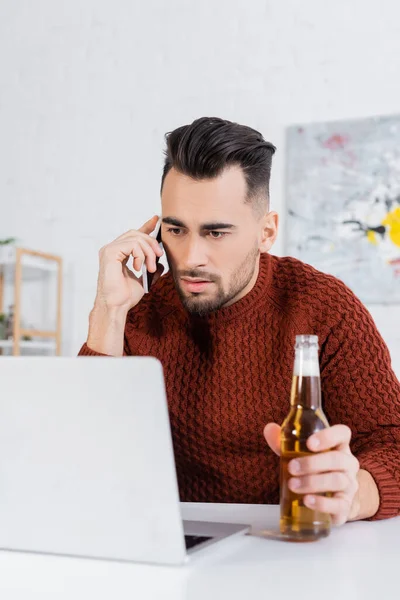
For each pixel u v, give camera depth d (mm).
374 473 1038
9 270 3715
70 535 761
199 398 1434
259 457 1399
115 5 3605
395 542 855
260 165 1290
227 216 1245
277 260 1530
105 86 3609
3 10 3824
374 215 3053
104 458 727
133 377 698
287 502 852
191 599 629
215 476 1422
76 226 3631
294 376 866
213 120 1277
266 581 679
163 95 3498
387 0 3131
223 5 3398
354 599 623
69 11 3695
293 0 3275
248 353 1429
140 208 3523
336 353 1396
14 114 3768
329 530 860
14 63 3783
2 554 783
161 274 1519
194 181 1240
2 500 783
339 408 1371
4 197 3762
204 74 3422
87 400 719
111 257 1429
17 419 750
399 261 3002
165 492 712
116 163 3574
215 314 1439
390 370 1390
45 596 650
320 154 3154
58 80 3697
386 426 1319
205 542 804
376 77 3127
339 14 3197
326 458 826
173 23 3492
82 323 3598
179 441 1445
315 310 1432
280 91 3277
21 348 3674
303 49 3248
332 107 3188
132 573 707
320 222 3129
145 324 1515
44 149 3707
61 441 739
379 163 3062
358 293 3051
